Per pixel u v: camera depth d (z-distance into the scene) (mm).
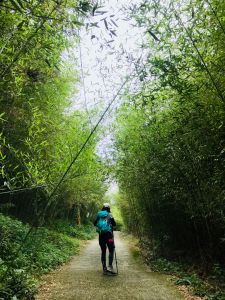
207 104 4812
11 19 3602
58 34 4848
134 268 8773
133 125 8875
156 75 5195
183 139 6180
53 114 7852
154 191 9656
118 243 18938
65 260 9984
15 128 6582
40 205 11695
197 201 6895
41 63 5449
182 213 8672
